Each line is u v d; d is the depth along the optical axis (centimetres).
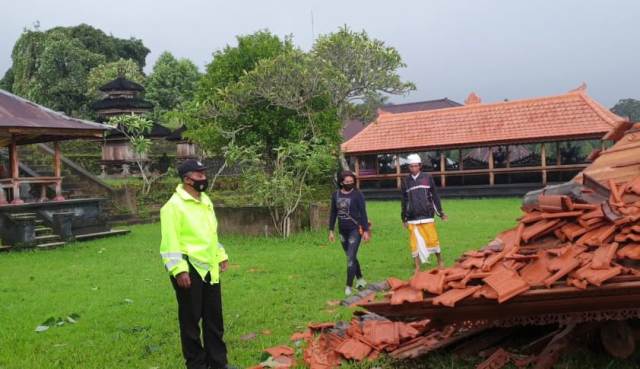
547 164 3022
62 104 4466
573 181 648
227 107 1742
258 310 773
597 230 502
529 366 486
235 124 1806
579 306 457
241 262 1177
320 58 1836
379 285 903
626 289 436
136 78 4756
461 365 510
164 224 515
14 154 1702
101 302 856
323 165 1636
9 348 641
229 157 1630
